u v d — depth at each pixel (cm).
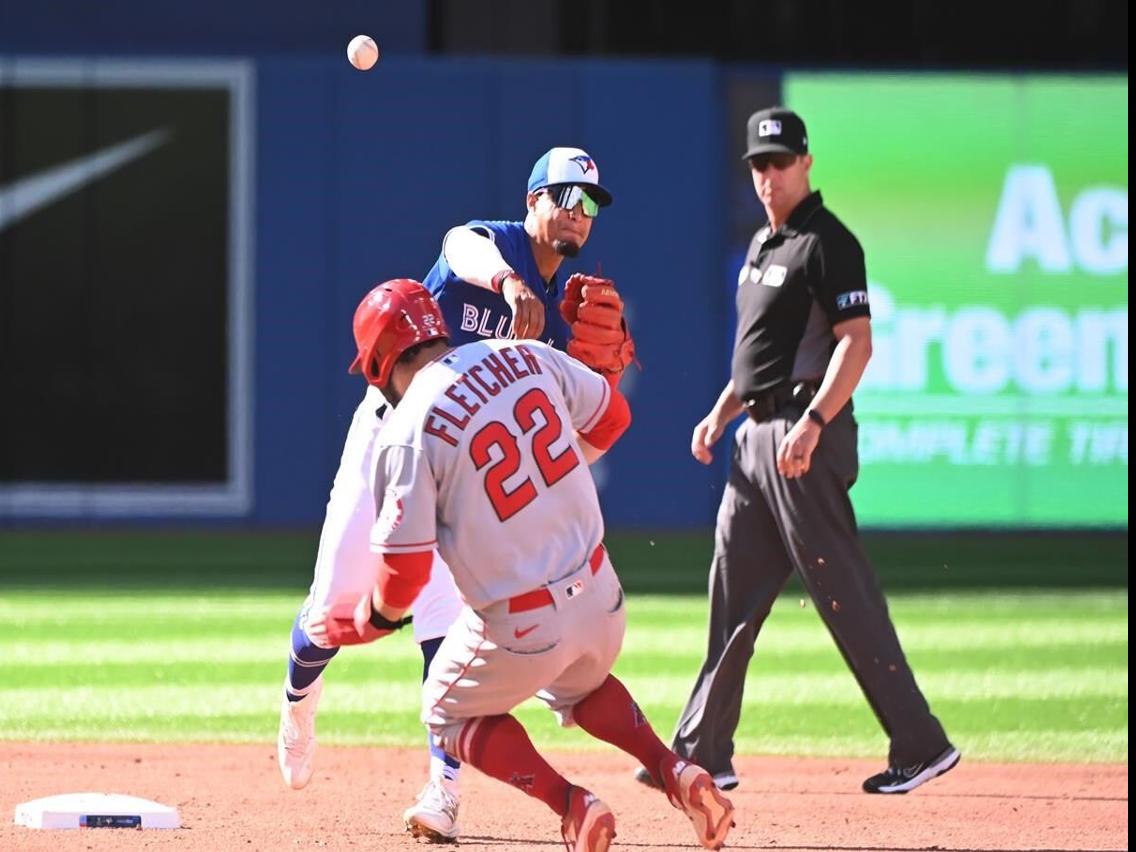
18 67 5216
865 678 1933
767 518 1952
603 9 5688
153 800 1866
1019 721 2514
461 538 1318
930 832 1758
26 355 5222
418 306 1382
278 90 5238
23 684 2734
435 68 5234
